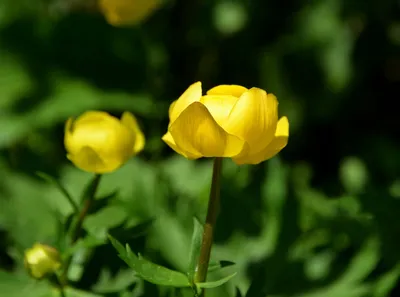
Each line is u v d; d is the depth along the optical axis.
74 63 0.87
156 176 0.70
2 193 0.69
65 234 0.54
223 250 0.65
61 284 0.55
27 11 0.89
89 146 0.53
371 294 0.61
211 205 0.50
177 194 0.69
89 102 0.82
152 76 0.88
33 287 0.56
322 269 0.64
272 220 0.66
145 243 0.56
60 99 0.83
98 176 0.54
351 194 0.65
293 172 0.79
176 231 0.66
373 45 0.83
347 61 0.82
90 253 0.56
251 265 0.64
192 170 0.73
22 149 0.78
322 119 0.83
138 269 0.50
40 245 0.55
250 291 0.53
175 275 0.50
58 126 0.82
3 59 0.87
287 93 0.83
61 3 0.93
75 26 0.88
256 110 0.48
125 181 0.70
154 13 0.89
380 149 0.80
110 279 0.56
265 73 0.83
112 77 0.87
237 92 0.50
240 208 0.67
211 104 0.49
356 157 0.79
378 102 0.84
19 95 0.84
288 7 0.86
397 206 0.64
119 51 0.88
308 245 0.65
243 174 0.71
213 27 0.87
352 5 0.83
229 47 0.87
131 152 0.54
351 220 0.65
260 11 0.85
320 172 0.82
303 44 0.83
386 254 0.63
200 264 0.50
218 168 0.50
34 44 0.88
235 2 0.86
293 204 0.66
